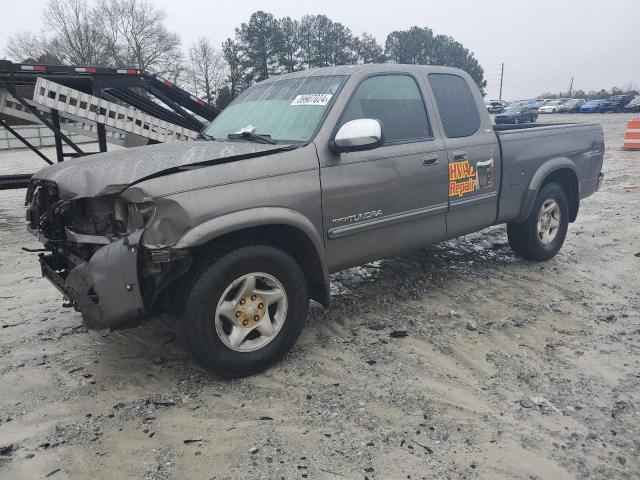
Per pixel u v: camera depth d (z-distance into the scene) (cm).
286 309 348
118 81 862
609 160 1411
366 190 386
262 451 269
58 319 439
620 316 436
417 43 7312
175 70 6044
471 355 370
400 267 565
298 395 321
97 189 303
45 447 273
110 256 293
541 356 368
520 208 529
